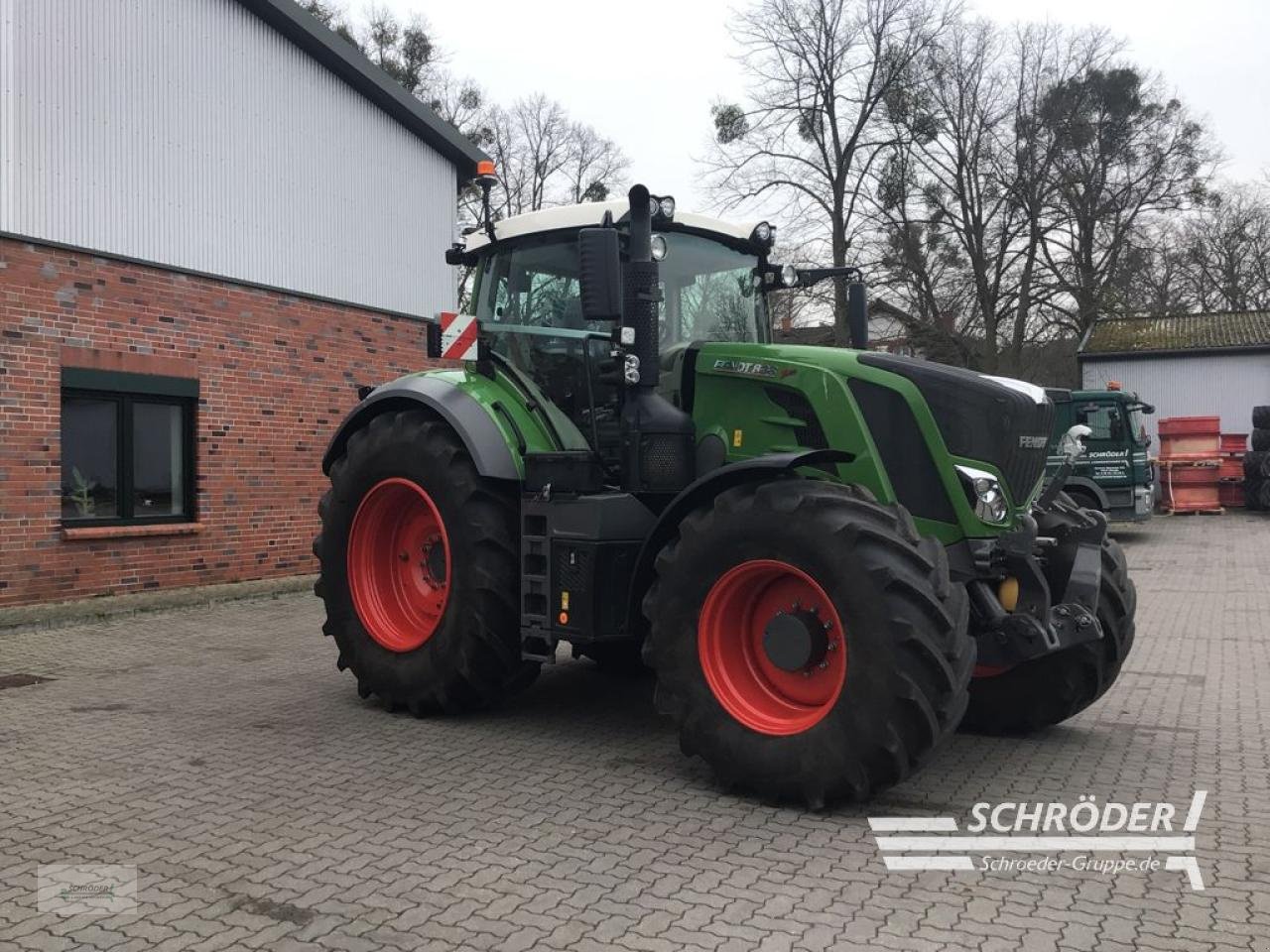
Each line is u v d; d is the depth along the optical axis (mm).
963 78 28188
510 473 5352
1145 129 30828
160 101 10078
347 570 6133
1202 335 27781
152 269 9930
